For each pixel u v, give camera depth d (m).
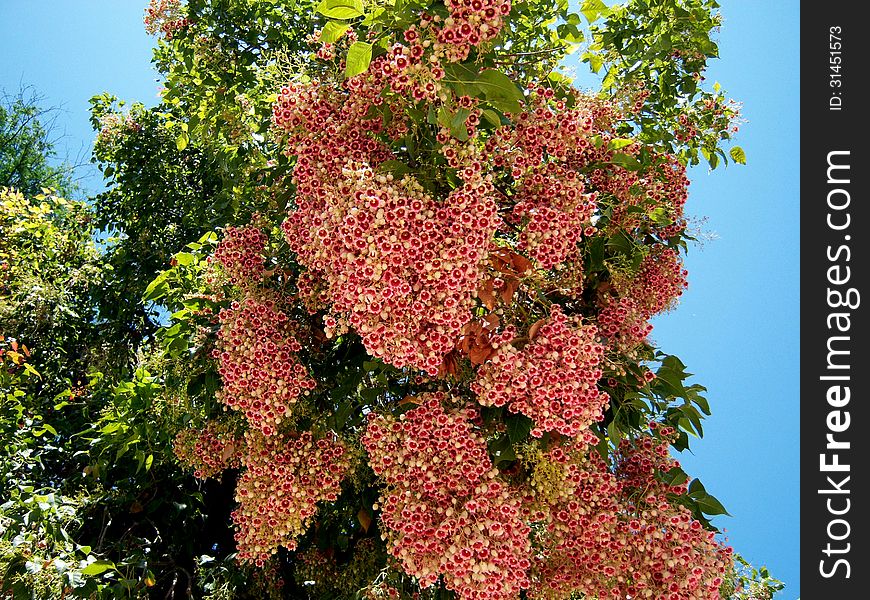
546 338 3.26
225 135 5.61
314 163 3.51
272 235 4.54
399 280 2.95
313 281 3.76
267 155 5.40
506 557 3.10
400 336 3.06
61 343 7.27
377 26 3.09
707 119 5.42
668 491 3.45
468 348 3.33
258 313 3.71
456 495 3.28
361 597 4.10
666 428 3.65
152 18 5.73
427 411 3.36
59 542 4.15
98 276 7.89
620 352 3.67
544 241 3.44
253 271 4.00
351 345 3.93
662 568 3.23
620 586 3.38
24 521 4.03
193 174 8.34
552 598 3.54
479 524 3.13
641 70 5.18
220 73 5.57
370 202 2.93
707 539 3.26
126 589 4.34
